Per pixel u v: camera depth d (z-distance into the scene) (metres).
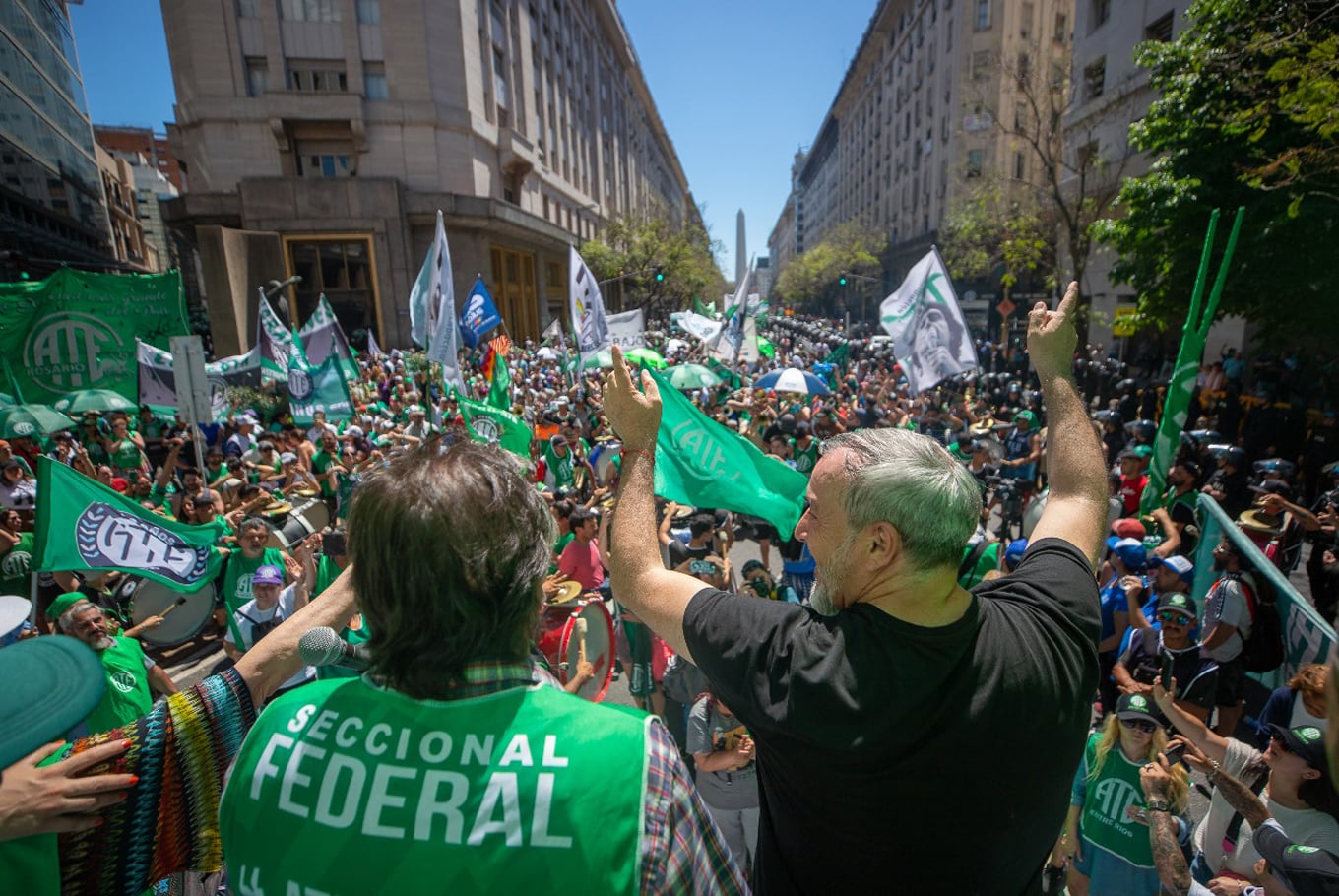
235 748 1.18
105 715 3.96
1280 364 13.73
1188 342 5.65
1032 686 1.04
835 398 16.03
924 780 1.02
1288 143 10.18
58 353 10.28
